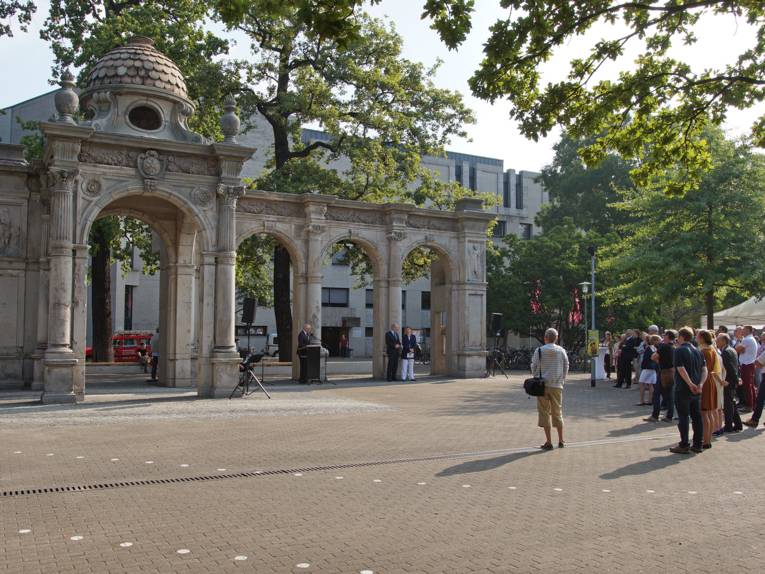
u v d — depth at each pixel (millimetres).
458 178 68500
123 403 19000
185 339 24750
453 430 14711
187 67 30219
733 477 10336
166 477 9883
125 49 21281
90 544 6859
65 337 19062
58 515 7898
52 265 19156
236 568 6211
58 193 19266
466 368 31031
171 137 21156
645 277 32094
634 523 7781
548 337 12820
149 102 20859
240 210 26688
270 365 30422
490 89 9961
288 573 6098
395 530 7414
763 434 15141
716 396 13289
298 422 15750
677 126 10703
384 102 33875
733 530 7539
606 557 6609
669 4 8938
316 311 27719
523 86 9984
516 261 48031
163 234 24672
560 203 61219
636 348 27500
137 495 8859
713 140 31094
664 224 31703
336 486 9430
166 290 25188
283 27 31828
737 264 30484
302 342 26875
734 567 6375
